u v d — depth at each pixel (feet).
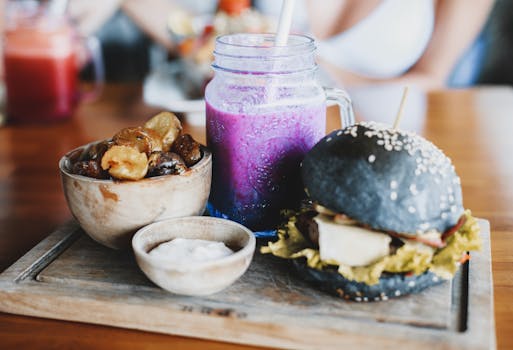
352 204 1.29
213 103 1.57
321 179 1.33
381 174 1.28
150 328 1.31
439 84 3.99
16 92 2.58
